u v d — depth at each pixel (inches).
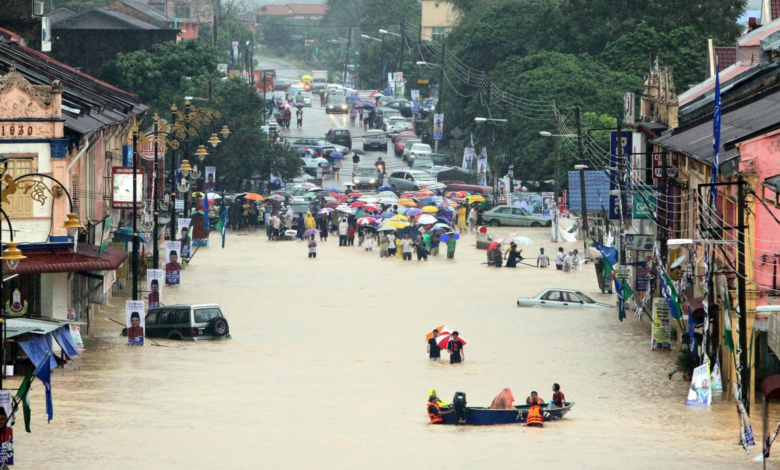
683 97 7140.8
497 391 4608.8
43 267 4987.7
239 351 5462.6
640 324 6284.5
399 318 6466.5
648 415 4207.7
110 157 7076.8
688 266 5054.1
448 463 3422.7
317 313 6594.5
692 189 5428.2
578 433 3897.6
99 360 5113.2
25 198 5137.8
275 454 3506.4
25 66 6929.1
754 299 4244.6
